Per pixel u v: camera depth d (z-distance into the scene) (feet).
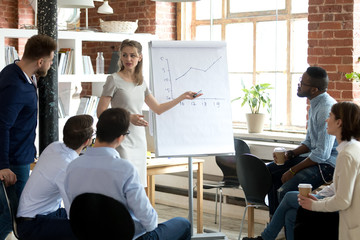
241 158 15.01
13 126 11.84
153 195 17.76
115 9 24.50
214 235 15.61
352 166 11.12
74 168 9.93
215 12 22.90
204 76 15.42
